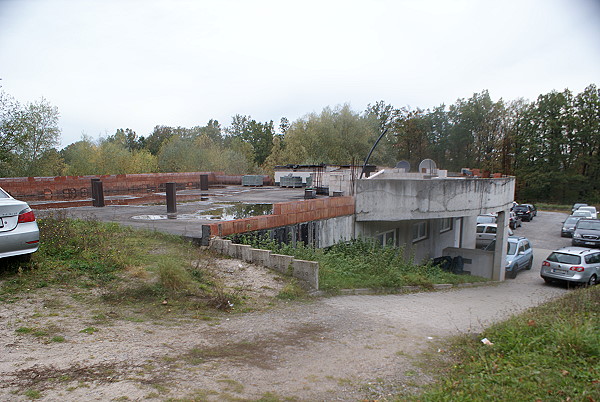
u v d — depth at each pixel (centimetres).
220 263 864
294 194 2144
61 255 713
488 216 3078
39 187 1914
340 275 1010
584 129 5806
